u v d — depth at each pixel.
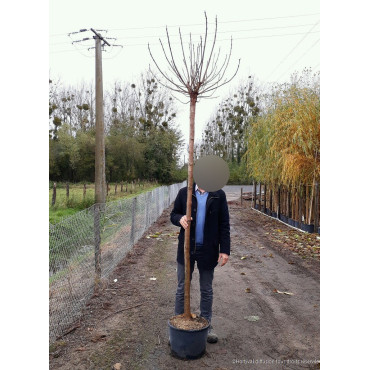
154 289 5.37
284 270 6.55
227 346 3.61
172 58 3.34
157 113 41.75
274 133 11.95
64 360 3.29
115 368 3.16
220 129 44.25
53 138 35.19
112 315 4.36
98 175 9.20
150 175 39.91
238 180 40.78
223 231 3.60
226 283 5.73
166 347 3.56
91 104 43.31
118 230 6.88
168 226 12.04
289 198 12.92
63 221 4.55
